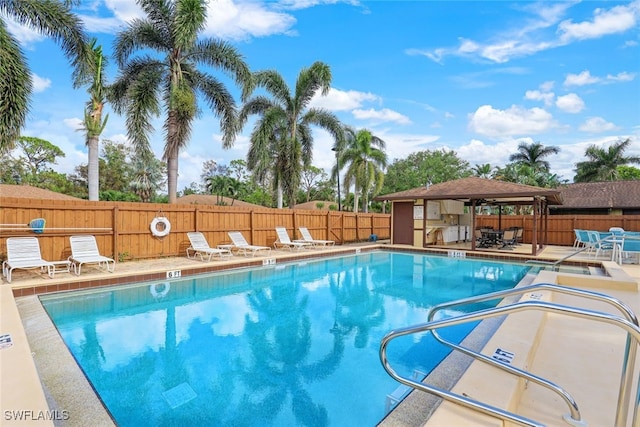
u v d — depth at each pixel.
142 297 7.23
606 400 2.69
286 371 4.03
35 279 7.16
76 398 3.03
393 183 37.97
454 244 17.06
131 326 5.52
